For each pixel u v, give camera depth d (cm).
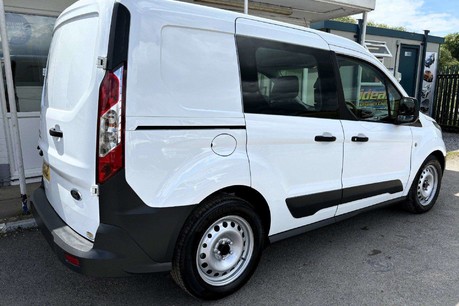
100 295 292
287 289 302
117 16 224
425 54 1158
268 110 292
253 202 299
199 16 255
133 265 240
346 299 290
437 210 496
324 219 352
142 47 229
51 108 292
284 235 319
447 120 1205
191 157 252
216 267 279
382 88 392
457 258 359
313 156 324
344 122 350
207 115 256
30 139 546
